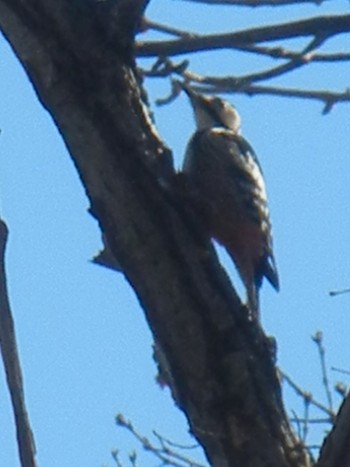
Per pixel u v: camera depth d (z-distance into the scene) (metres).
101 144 7.68
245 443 7.46
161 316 7.62
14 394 5.40
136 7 7.80
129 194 7.66
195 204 7.80
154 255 7.61
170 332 7.61
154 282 7.62
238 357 7.55
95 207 7.79
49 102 7.79
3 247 5.66
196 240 7.70
